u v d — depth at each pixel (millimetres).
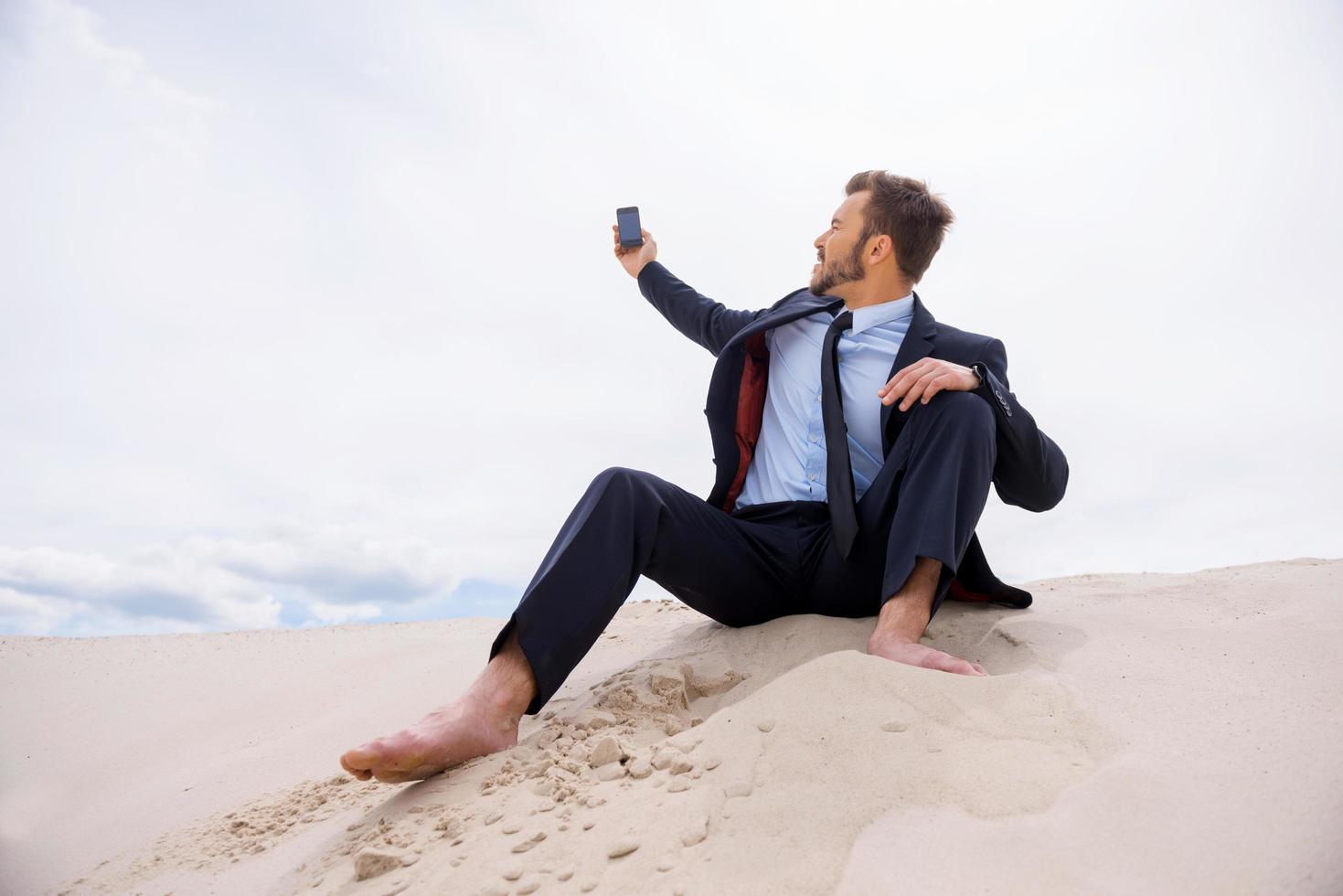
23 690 3693
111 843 2258
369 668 3676
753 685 2258
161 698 3584
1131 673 2002
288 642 4379
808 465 2711
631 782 1761
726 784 1637
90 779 2846
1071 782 1504
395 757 1872
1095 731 1682
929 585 2205
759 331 2846
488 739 2008
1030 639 2320
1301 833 1267
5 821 2535
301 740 2854
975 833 1397
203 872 1897
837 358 2713
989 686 1862
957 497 2221
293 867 1788
